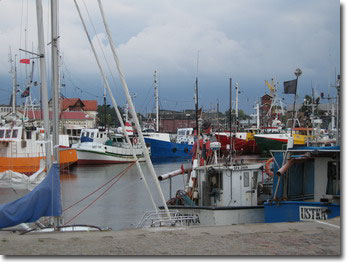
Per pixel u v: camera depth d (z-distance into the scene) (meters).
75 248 8.34
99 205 28.28
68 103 95.94
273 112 66.69
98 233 10.02
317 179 15.06
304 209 14.54
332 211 13.99
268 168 19.44
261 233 9.48
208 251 7.96
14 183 27.58
